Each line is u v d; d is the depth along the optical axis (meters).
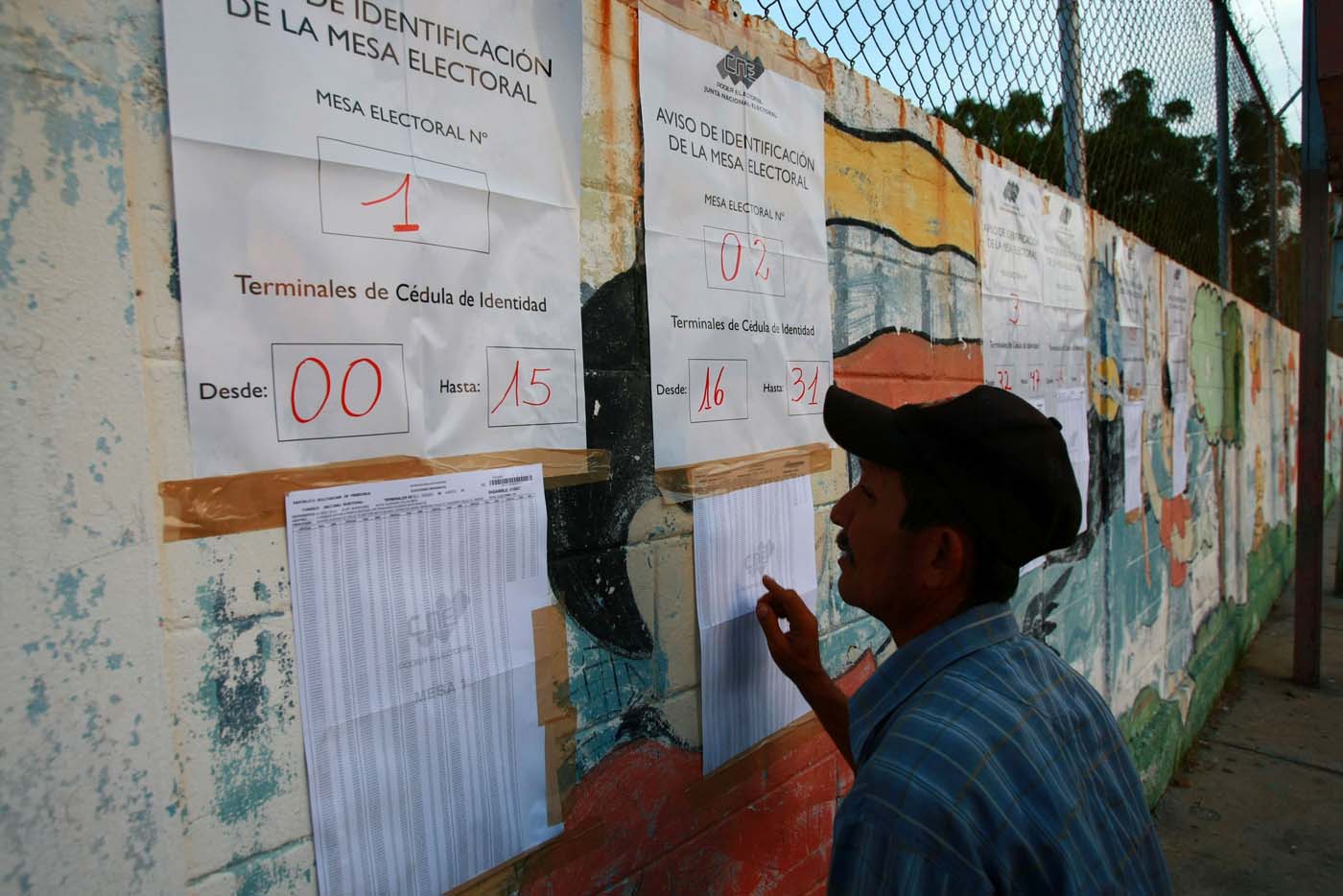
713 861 1.49
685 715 1.42
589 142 1.22
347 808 0.95
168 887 0.80
